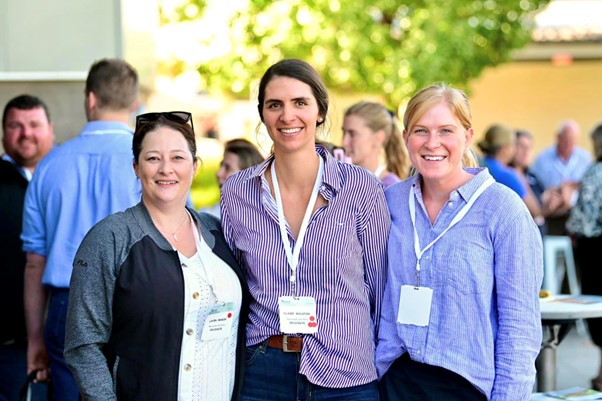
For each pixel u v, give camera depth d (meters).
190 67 10.66
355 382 2.91
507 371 2.75
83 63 5.70
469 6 11.63
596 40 14.71
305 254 2.91
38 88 5.68
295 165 2.99
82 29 5.69
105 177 3.71
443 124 2.86
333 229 2.93
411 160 2.96
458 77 11.55
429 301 2.84
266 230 2.97
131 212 2.82
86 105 3.91
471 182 2.88
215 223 3.06
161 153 2.81
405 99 10.69
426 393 2.86
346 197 2.96
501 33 11.91
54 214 3.72
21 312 4.46
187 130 2.89
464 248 2.81
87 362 2.72
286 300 2.89
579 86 15.98
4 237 4.42
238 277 2.93
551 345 4.28
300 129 2.93
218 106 14.52
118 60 3.91
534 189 8.96
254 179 3.03
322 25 10.24
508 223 2.78
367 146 4.45
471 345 2.79
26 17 5.67
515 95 16.19
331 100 3.18
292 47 10.29
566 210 8.83
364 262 3.02
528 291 2.77
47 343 3.73
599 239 6.36
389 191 3.10
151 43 7.49
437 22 10.85
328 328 2.89
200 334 2.79
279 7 10.28
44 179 3.76
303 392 2.89
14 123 4.71
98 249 2.73
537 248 2.80
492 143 7.28
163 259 2.75
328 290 2.91
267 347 2.92
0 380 4.47
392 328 2.95
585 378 6.79
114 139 3.78
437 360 2.81
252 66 10.58
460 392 2.81
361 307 2.96
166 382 2.71
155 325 2.71
